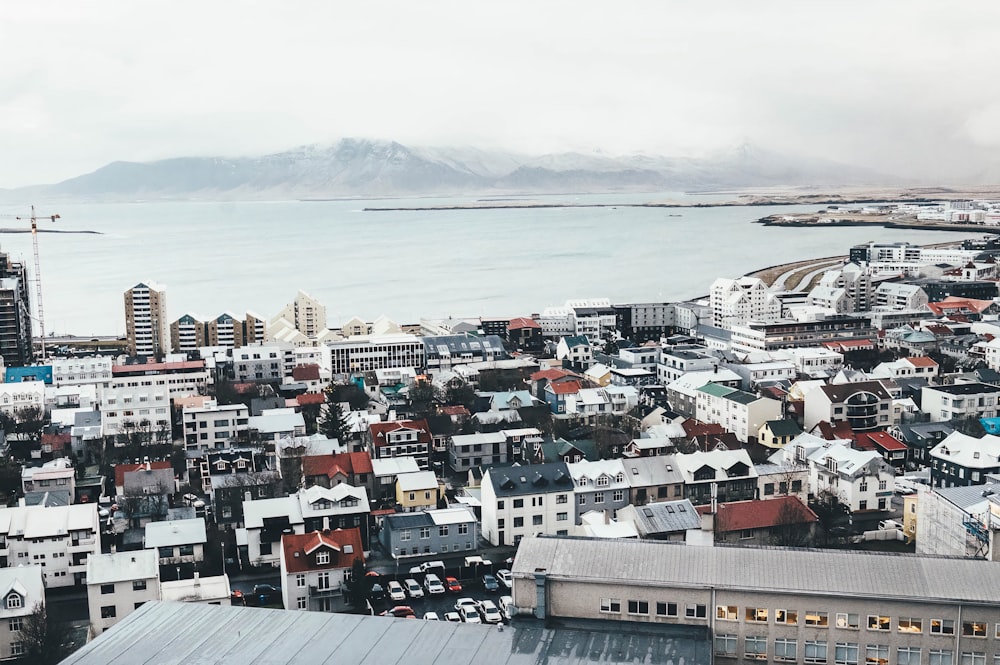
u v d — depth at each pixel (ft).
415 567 618.85
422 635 334.24
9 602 500.33
